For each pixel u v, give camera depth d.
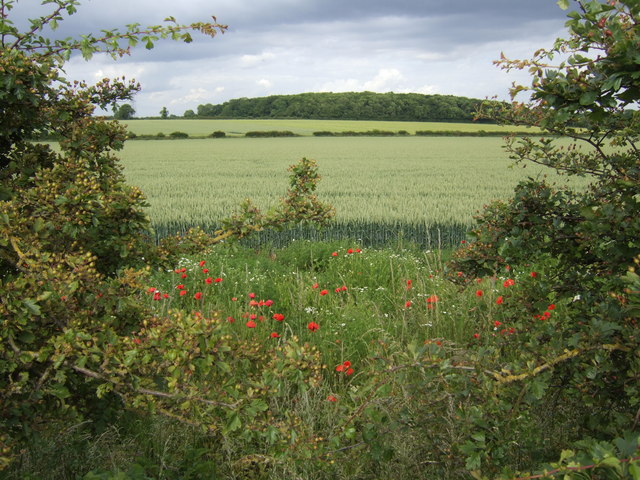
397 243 10.00
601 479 1.45
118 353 1.99
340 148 40.62
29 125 2.70
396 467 2.52
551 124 2.67
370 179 21.08
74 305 2.06
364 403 2.28
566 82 1.99
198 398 1.93
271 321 5.14
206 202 14.23
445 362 2.05
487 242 2.72
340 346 4.36
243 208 3.08
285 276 6.72
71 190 2.20
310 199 3.13
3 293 1.83
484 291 5.05
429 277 6.38
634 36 1.91
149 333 1.98
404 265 7.03
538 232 2.62
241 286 6.20
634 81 1.89
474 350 2.89
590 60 1.97
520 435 2.23
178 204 13.95
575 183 17.02
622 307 2.11
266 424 2.01
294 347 2.06
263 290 6.07
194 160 30.58
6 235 2.12
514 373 1.95
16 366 1.92
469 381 2.08
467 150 38.78
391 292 6.05
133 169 25.58
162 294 4.96
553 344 1.99
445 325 4.76
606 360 1.97
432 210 12.40
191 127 70.06
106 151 2.68
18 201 2.34
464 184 19.11
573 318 2.68
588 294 2.68
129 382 1.94
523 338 2.78
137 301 2.45
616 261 2.40
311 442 2.08
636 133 2.78
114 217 2.45
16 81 2.26
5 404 1.94
